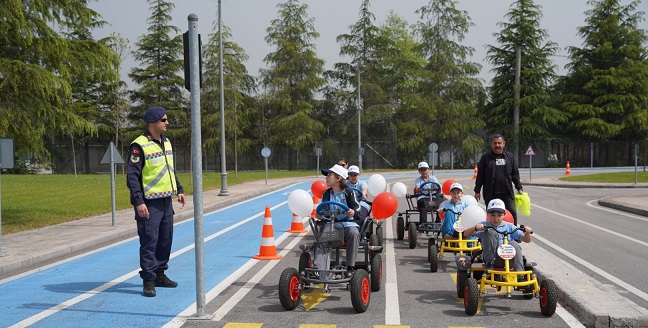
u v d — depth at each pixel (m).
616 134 61.72
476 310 6.80
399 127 59.44
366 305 7.02
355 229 7.58
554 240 12.79
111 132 56.25
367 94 59.78
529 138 59.88
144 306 7.25
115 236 13.58
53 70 15.16
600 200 22.25
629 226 15.30
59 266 10.05
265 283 8.59
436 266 9.39
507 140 60.06
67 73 15.17
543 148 61.34
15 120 14.35
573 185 32.19
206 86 56.94
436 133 58.78
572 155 63.12
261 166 62.56
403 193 12.83
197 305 6.65
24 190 28.23
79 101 55.53
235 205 22.33
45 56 14.84
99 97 57.22
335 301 7.50
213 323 6.48
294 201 8.24
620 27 61.72
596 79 60.72
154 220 7.89
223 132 25.72
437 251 9.59
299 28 60.62
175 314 6.88
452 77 58.53
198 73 6.50
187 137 59.41
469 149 57.47
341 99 61.66
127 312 6.97
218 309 7.09
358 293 6.79
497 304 7.29
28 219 16.03
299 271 7.70
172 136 58.09
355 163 62.81
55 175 47.50
